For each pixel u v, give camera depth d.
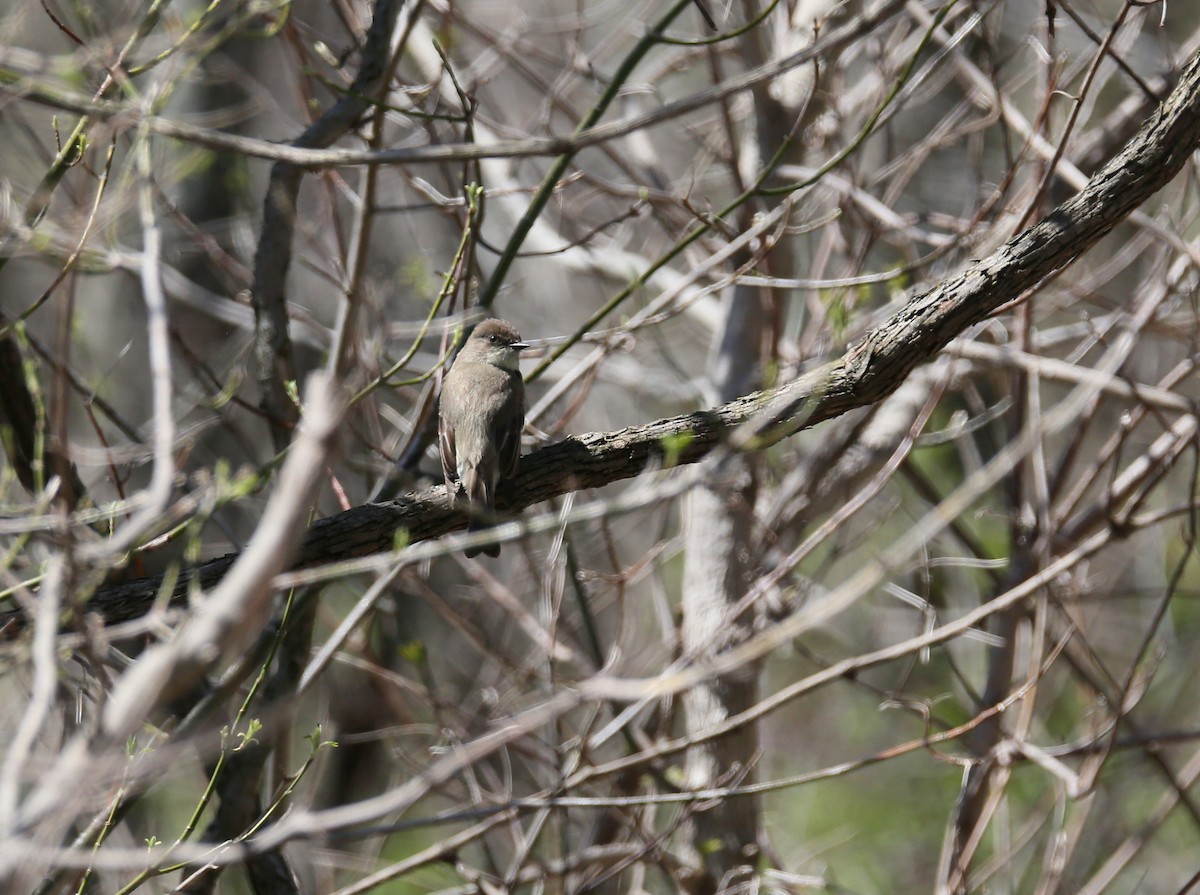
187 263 15.64
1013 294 7.54
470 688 15.45
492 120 13.42
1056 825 11.56
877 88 13.24
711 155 14.12
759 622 11.42
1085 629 14.09
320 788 17.16
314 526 7.89
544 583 12.34
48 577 5.50
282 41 12.81
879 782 18.02
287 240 8.92
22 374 8.93
